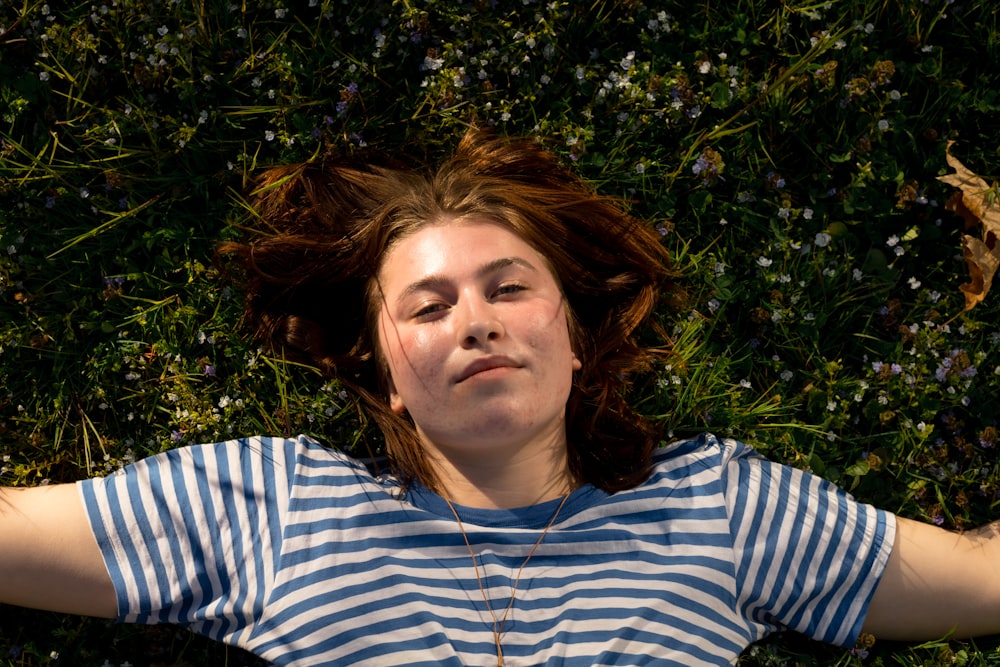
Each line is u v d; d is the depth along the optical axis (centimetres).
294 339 257
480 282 217
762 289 269
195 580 216
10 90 264
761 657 249
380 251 234
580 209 251
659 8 278
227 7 268
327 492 223
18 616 251
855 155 274
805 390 267
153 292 267
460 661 206
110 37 269
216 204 270
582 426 247
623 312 258
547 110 277
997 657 243
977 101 275
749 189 274
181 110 270
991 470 264
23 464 258
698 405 266
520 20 275
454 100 268
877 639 252
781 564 225
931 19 276
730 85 271
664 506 226
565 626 210
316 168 261
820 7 272
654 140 275
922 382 264
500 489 227
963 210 270
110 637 253
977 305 271
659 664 207
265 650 210
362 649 207
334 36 269
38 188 266
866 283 272
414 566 216
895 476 264
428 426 219
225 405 257
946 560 232
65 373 264
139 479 221
